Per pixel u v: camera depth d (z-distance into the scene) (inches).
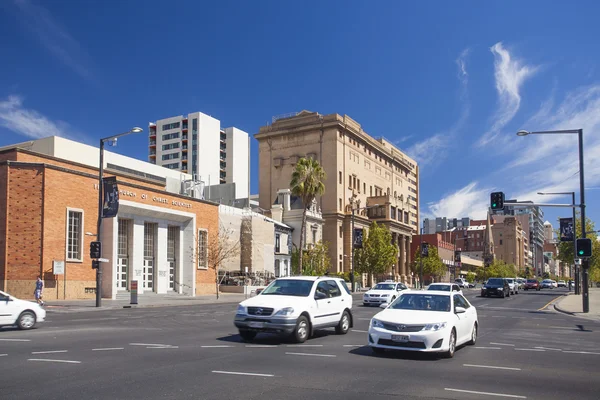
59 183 1396.4
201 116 4785.9
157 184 2106.3
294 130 3309.5
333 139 3218.5
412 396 329.7
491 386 364.2
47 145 2096.5
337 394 331.9
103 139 1225.4
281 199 2886.3
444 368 431.2
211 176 4842.5
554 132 1152.2
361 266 2945.4
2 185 1331.2
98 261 1210.6
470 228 7017.7
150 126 4995.1
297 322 562.9
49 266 1357.0
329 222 3164.4
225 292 2082.9
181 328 723.4
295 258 2610.7
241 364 434.0
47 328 706.2
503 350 546.9
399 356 488.4
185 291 1860.2
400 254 3814.0
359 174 3511.3
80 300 1395.2
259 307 561.0
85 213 1466.5
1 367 407.8
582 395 342.0
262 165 3427.7
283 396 323.9
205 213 1956.2
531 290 3181.6
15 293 1312.7
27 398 311.1
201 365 425.7
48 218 1360.7
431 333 469.7
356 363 448.1
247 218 2406.5
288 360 457.7
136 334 640.4
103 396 317.4
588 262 1154.0
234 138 5032.0
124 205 1596.9
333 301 641.0
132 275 1664.6
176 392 329.7
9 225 1320.1
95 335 623.8
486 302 1619.1
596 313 1129.4
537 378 396.5
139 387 342.3
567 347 585.6
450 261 4803.2
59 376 374.9
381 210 3533.5
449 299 531.2
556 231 2427.4
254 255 2373.3
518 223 6934.1
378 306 1302.9
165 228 1818.4
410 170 4512.8
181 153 4808.1
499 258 6697.8
